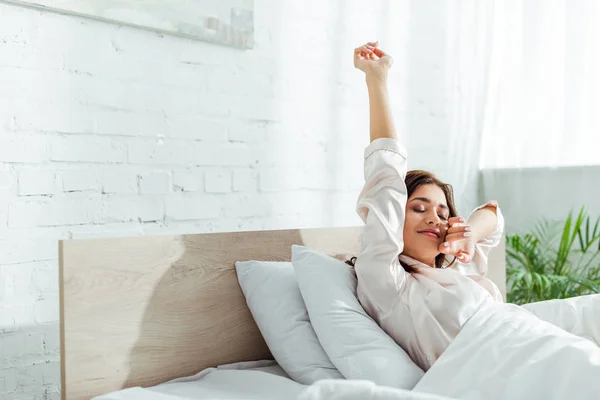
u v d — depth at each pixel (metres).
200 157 1.88
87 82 1.64
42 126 1.55
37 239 1.55
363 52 1.60
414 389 1.17
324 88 2.22
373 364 1.23
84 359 1.25
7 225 1.50
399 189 1.44
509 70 2.74
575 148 2.55
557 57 2.59
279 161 2.09
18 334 1.52
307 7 2.17
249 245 1.57
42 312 1.56
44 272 1.56
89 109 1.64
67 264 1.24
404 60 2.50
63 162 1.59
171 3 1.78
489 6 2.77
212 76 1.91
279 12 2.08
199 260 1.46
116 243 1.31
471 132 2.78
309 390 0.94
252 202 2.01
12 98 1.50
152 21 1.74
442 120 2.65
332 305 1.36
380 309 1.38
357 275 1.42
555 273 2.53
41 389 1.56
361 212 1.47
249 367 1.49
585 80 2.52
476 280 1.53
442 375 1.17
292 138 2.12
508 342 1.17
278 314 1.44
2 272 1.49
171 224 1.82
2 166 1.49
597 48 2.49
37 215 1.55
